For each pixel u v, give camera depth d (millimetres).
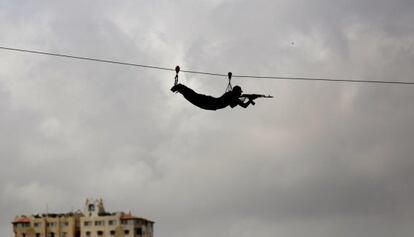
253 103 29234
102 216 138000
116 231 136625
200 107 28812
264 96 29281
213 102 28672
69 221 138625
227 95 28859
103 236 137375
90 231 138250
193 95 28531
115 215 137375
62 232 138500
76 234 139125
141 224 138875
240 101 29172
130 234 136375
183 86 28594
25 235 139875
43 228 139125
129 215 139125
